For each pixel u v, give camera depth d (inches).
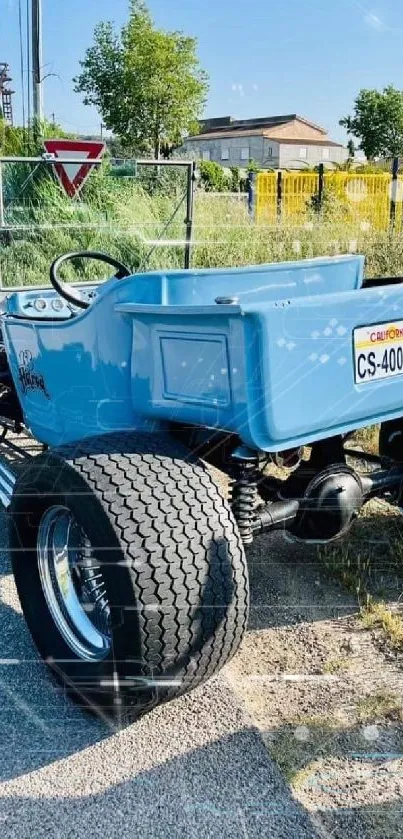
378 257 309.4
